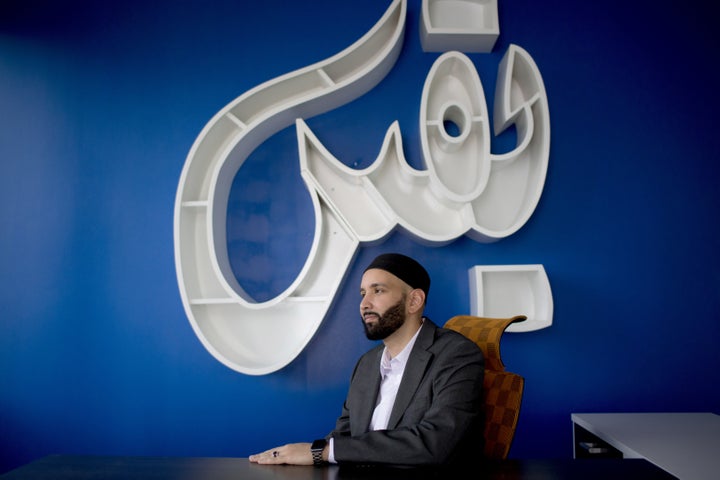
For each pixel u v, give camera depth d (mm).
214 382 2334
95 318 2387
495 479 1084
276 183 2457
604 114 2477
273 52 2520
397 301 1586
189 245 2324
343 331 2338
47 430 2338
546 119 2307
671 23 2525
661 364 2336
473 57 2498
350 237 2328
